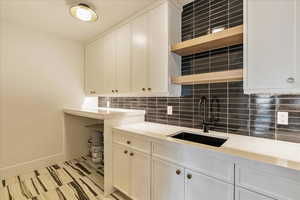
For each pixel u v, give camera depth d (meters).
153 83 1.81
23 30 2.35
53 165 2.66
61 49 2.76
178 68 1.84
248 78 1.18
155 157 1.48
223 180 1.09
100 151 2.79
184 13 1.90
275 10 1.07
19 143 2.34
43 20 2.17
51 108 2.66
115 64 2.32
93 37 2.76
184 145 1.28
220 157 1.09
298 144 1.24
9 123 2.26
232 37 1.36
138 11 1.93
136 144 1.66
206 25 1.73
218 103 1.67
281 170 0.87
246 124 1.50
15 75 2.29
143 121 2.30
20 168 2.34
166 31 1.67
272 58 1.08
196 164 1.22
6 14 2.01
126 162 1.76
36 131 2.50
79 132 3.01
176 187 1.34
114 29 2.32
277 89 1.07
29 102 2.43
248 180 0.99
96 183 2.13
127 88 2.13
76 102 2.96
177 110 1.99
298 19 0.99
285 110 1.31
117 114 1.99
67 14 2.01
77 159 2.93
